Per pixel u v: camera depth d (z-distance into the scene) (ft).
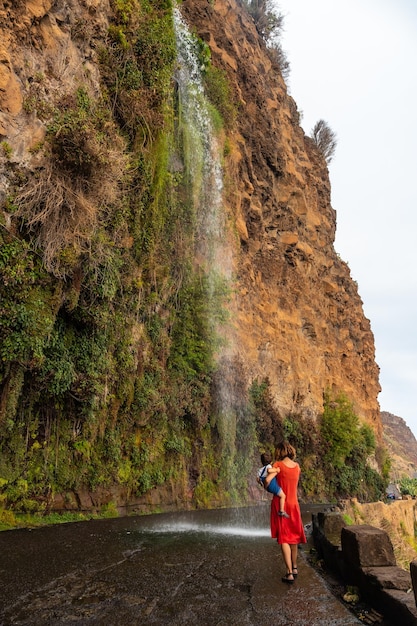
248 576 18.49
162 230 50.72
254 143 89.45
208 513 44.45
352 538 16.58
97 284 35.09
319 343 105.40
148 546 24.11
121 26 43.45
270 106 102.94
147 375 44.91
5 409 27.86
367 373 141.49
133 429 42.55
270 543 26.20
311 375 98.43
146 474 42.24
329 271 121.60
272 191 93.66
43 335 28.71
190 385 53.62
